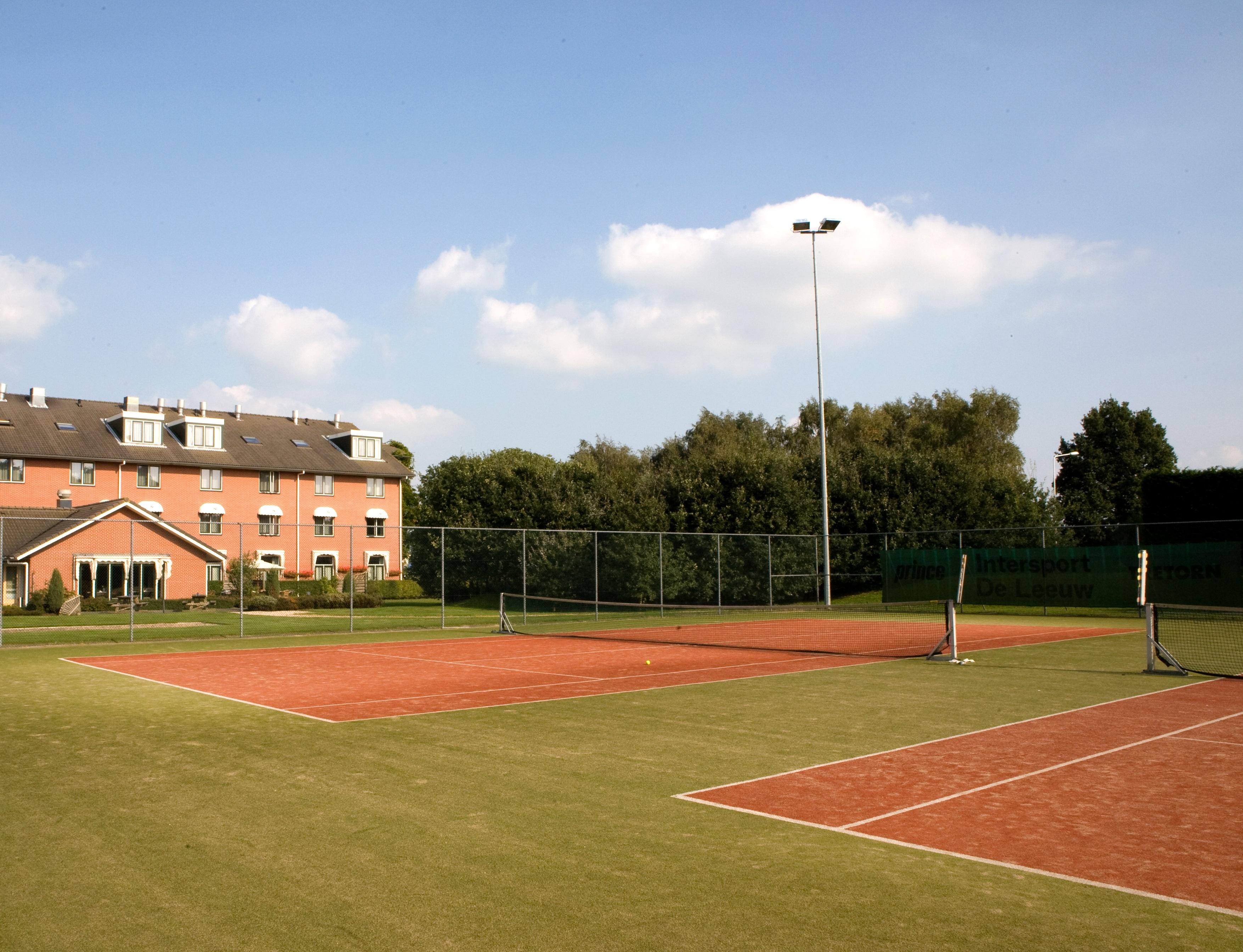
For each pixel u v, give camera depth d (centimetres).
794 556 3872
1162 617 3025
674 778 828
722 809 725
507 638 2514
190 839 641
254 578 4403
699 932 479
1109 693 1382
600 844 633
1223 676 1583
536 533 3828
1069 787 795
